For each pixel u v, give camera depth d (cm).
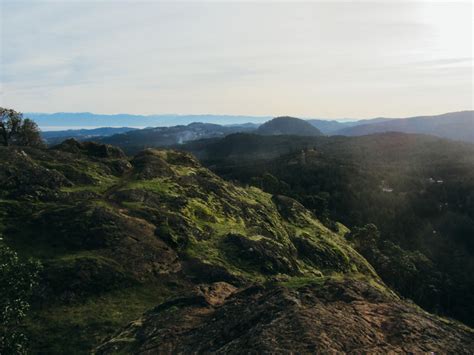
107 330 2652
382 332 1371
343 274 5416
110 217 3850
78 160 5456
